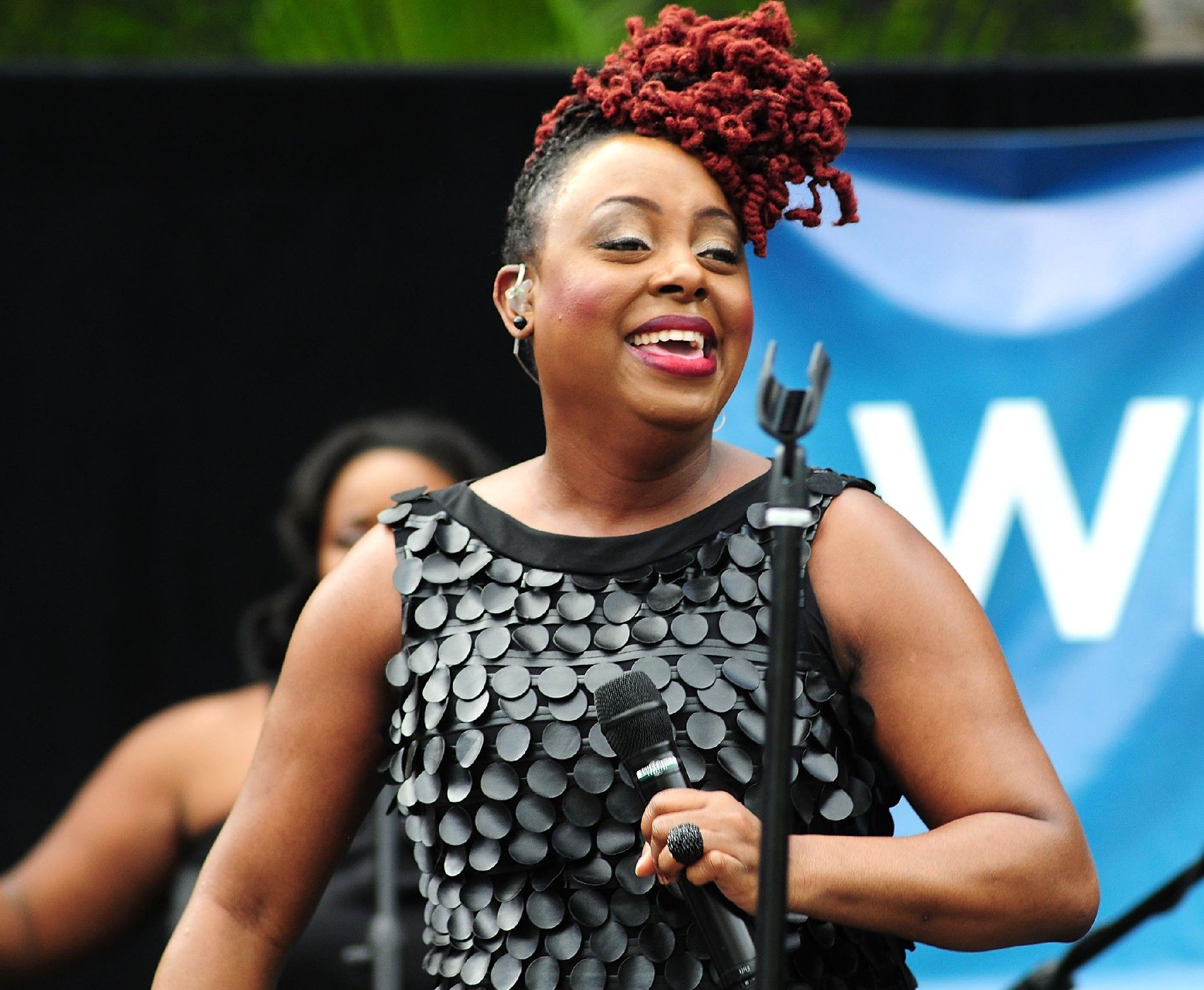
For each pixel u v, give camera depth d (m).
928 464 13.66
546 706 6.53
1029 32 22.42
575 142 7.04
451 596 6.84
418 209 14.67
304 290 14.72
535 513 6.99
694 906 5.96
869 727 6.55
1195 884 9.27
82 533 14.76
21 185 14.62
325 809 7.07
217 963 6.93
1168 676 13.41
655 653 6.51
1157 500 13.55
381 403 14.70
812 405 5.46
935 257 13.77
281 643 13.03
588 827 6.42
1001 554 13.59
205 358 14.74
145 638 14.73
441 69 14.61
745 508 6.81
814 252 13.75
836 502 6.72
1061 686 13.47
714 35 6.91
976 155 13.81
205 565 14.75
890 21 22.19
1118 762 13.41
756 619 6.55
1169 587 13.49
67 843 13.20
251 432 14.75
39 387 14.71
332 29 18.52
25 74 14.58
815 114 6.94
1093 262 13.71
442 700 6.63
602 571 6.71
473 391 14.67
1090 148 13.78
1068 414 13.65
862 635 6.54
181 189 14.68
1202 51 22.69
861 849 6.10
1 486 14.71
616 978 6.32
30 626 14.72
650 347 6.66
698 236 6.75
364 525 12.66
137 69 14.60
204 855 12.85
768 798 5.38
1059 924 6.20
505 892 6.50
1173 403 13.60
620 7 19.78
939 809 6.44
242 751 13.06
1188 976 13.16
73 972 13.34
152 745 13.20
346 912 11.20
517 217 7.15
